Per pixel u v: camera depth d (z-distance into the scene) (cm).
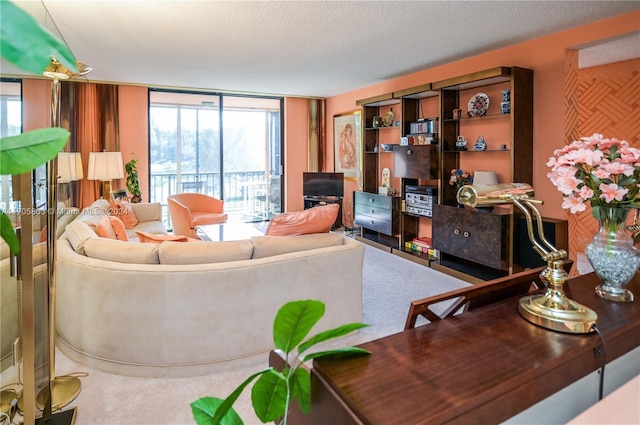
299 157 732
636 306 127
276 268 241
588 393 105
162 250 233
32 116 175
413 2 286
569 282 152
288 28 340
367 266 458
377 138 600
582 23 329
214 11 302
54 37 40
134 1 282
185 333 226
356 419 74
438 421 73
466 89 440
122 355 227
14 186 156
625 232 134
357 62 459
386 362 93
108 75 530
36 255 189
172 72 512
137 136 607
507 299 133
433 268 446
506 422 88
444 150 443
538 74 369
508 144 399
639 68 470
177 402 202
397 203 534
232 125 709
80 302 235
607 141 121
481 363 92
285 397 80
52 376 203
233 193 718
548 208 367
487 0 283
